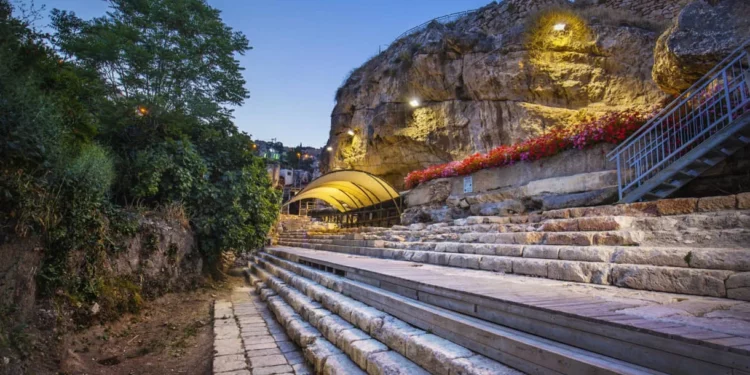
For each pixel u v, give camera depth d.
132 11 9.50
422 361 2.79
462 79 21.55
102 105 7.68
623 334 1.90
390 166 26.25
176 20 9.66
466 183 12.20
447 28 25.50
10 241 3.97
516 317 2.56
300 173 55.12
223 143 10.47
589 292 3.12
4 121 4.07
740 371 1.43
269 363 4.15
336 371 3.25
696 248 3.40
